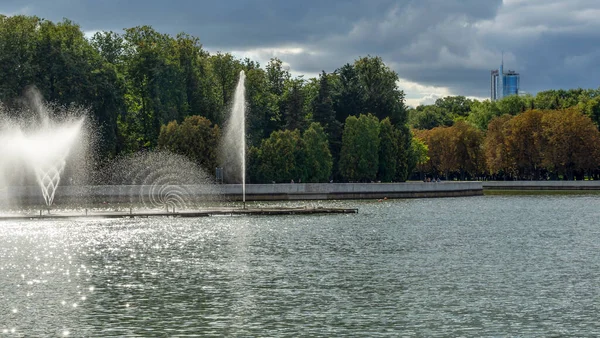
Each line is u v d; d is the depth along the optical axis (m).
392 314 41.62
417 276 52.78
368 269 55.66
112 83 135.88
